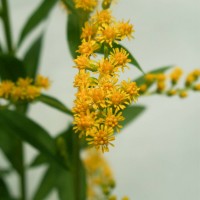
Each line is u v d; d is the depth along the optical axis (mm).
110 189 365
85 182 373
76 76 259
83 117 254
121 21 264
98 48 266
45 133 344
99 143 252
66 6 319
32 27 404
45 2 400
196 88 370
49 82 359
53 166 410
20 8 569
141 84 354
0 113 340
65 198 397
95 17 271
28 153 546
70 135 371
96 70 260
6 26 406
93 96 253
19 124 342
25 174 423
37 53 402
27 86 337
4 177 465
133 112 384
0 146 412
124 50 258
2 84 338
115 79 255
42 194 423
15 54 408
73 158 350
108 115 254
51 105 326
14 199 441
